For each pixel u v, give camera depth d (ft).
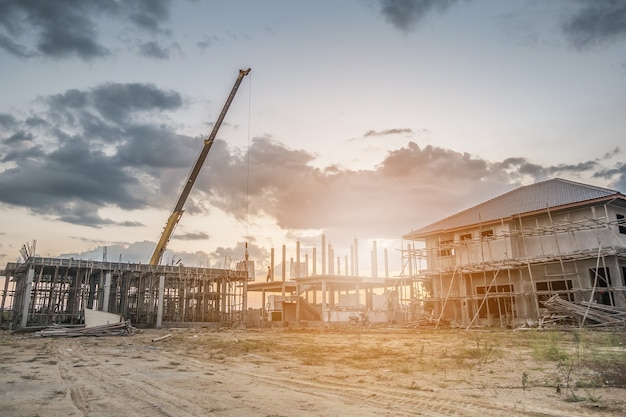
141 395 27.84
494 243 117.50
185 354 56.95
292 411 23.15
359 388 29.91
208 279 172.14
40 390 29.94
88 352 60.80
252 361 47.67
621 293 92.58
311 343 69.72
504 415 22.06
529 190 123.44
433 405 24.45
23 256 145.48
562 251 105.29
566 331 81.20
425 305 139.95
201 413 22.77
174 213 180.45
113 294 170.60
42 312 157.07
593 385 27.96
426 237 136.98
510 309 112.68
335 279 161.89
